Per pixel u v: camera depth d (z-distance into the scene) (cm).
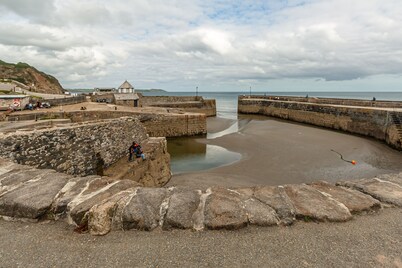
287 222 349
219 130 3319
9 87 4534
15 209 363
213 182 1352
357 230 337
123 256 286
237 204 374
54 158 901
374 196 421
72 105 3164
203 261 279
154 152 1328
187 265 273
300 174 1473
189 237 320
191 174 1514
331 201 394
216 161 1811
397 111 2269
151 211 350
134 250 296
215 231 332
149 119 2681
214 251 296
